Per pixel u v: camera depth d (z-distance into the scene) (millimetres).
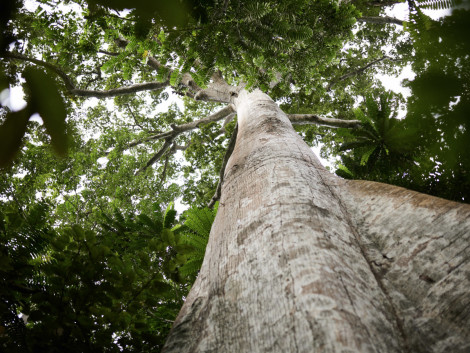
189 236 4180
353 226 1597
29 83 494
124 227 4664
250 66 3496
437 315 1028
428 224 1365
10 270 1946
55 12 5367
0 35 500
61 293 2010
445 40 660
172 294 3775
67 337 1938
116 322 2012
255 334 1004
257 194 1790
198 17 1562
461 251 1174
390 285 1197
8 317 1818
